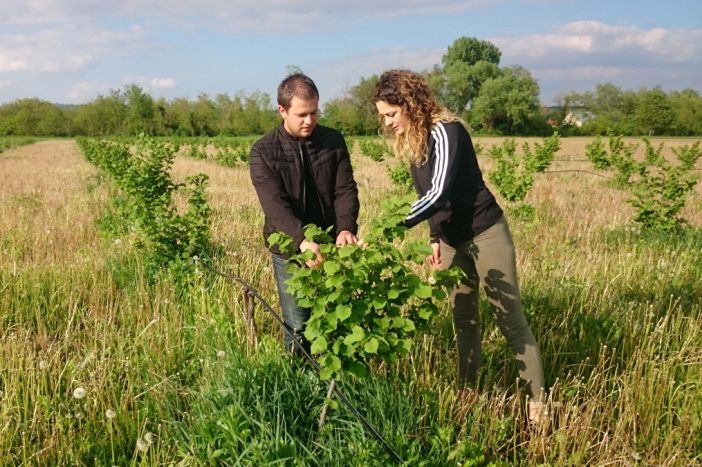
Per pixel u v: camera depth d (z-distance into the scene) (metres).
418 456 2.94
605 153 20.70
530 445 3.26
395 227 2.77
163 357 4.11
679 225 8.42
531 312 4.78
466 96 89.06
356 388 3.52
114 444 3.27
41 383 3.64
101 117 88.25
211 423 3.12
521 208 9.02
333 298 2.71
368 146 27.58
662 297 5.33
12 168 23.78
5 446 3.14
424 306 2.94
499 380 3.90
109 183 15.60
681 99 75.69
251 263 6.17
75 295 5.42
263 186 3.61
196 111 83.62
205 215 6.41
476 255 3.51
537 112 83.25
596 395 3.64
